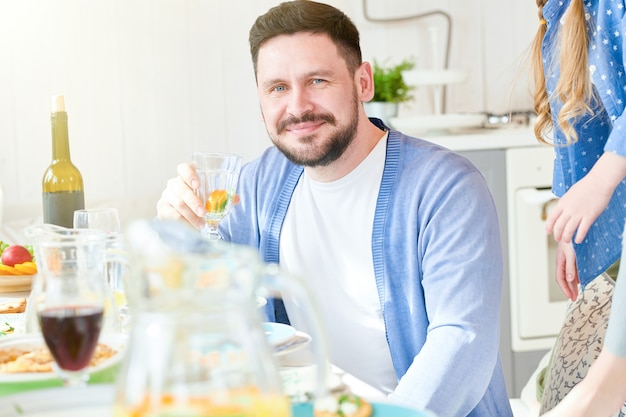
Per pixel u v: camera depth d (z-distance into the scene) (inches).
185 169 72.8
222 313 28.0
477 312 61.0
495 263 64.9
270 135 72.6
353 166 71.6
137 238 27.8
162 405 27.6
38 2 153.6
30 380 40.5
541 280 155.4
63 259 39.8
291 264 73.7
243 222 78.5
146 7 159.8
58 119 88.4
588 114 75.9
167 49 161.3
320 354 29.9
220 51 164.1
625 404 64.1
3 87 152.5
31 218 149.3
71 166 89.4
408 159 71.0
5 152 152.9
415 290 68.1
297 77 69.9
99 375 41.4
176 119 162.9
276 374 30.0
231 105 165.5
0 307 71.9
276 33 70.4
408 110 174.4
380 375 70.6
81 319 39.6
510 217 154.5
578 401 51.5
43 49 154.3
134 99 160.2
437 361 56.0
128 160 160.6
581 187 69.0
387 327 69.1
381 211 69.9
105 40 157.8
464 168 69.3
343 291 71.5
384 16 170.9
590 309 73.2
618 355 51.0
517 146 154.6
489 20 173.8
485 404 65.1
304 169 75.0
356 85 71.9
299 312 72.5
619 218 72.7
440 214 66.9
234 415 27.7
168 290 27.7
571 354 72.6
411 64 164.2
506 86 175.0
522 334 155.3
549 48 77.1
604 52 71.2
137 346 28.1
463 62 173.8
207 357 27.9
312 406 40.6
